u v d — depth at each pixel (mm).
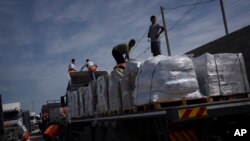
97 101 10484
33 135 32000
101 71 14891
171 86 6191
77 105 13086
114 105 8555
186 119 5781
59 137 17141
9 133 19766
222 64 6645
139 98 6910
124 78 7867
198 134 6246
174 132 6145
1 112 15195
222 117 6559
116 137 8828
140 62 7574
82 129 13578
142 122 7629
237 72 6777
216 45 13070
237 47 11883
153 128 7035
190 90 6289
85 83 15141
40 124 32125
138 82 7016
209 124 6258
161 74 6297
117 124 8578
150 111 6461
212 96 6391
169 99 6207
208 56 6535
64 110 16047
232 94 6594
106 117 9367
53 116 19047
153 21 10117
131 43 11203
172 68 6281
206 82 6441
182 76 6289
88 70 15109
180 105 6336
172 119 5734
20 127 20703
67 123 15203
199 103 6414
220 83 6520
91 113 10930
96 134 10906
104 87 9344
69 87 15188
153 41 10039
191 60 6477
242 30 11578
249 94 6852
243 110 6262
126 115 7719
